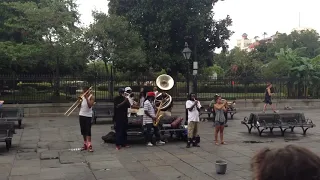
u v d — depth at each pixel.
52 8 20.98
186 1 23.52
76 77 19.12
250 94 22.59
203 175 7.47
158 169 7.96
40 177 7.32
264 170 1.26
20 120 14.38
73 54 20.84
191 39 25.30
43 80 18.48
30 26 21.75
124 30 21.77
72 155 9.35
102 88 19.42
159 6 24.03
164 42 23.64
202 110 17.67
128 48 21.72
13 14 26.08
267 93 20.19
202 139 11.86
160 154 9.51
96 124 15.88
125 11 25.72
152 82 20.00
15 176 7.37
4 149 10.12
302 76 24.00
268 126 12.41
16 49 21.23
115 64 21.97
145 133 10.85
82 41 21.19
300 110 22.42
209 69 41.31
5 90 18.59
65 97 19.17
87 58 21.56
